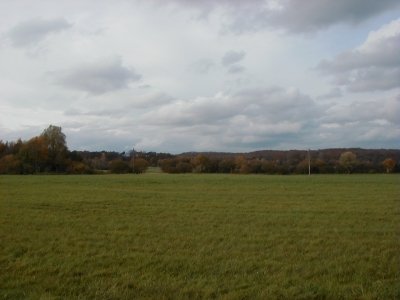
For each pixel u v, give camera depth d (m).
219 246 15.77
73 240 16.94
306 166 102.50
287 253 14.55
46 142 110.94
